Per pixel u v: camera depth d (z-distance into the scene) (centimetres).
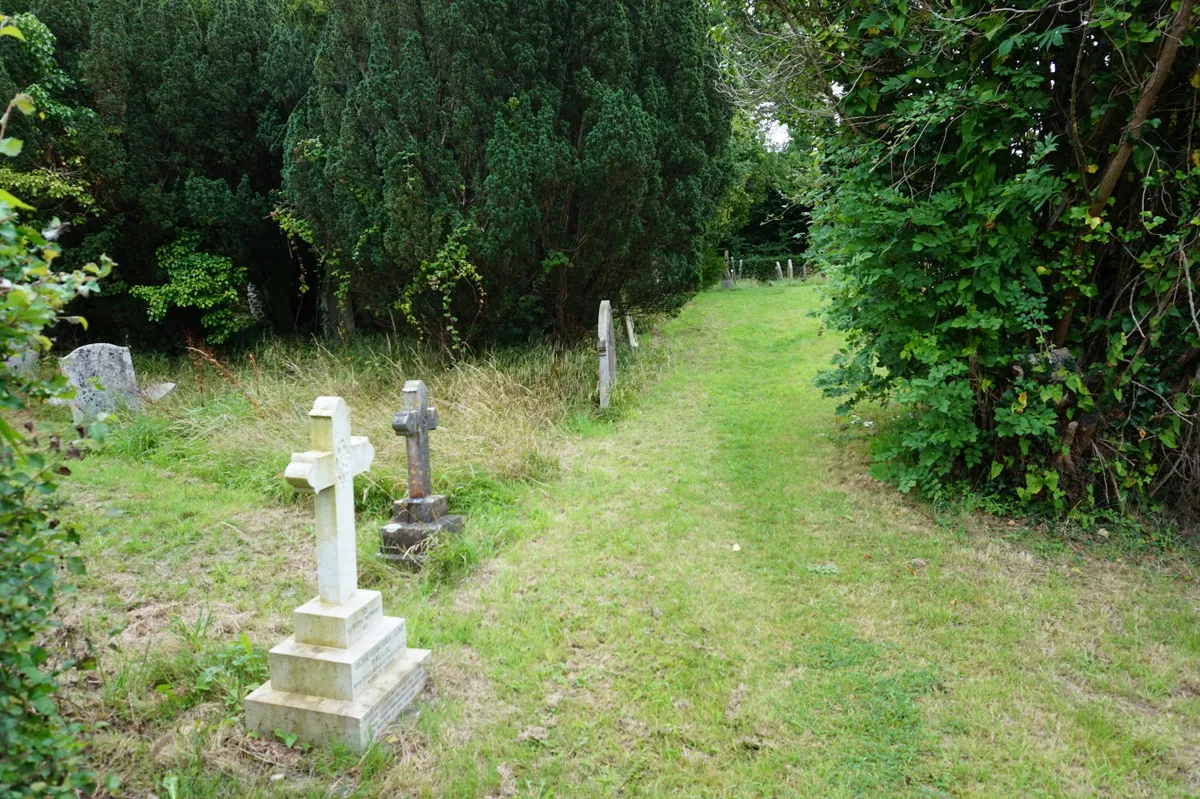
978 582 480
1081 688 377
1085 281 545
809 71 601
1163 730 344
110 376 928
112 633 329
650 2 1168
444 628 432
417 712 355
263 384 955
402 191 956
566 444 812
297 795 296
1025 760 324
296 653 337
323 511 349
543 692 373
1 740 202
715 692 371
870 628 431
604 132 1005
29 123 1036
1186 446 536
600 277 1182
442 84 996
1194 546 518
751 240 3625
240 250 1243
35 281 214
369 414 818
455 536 538
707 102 1270
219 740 322
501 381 908
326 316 1385
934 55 521
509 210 953
